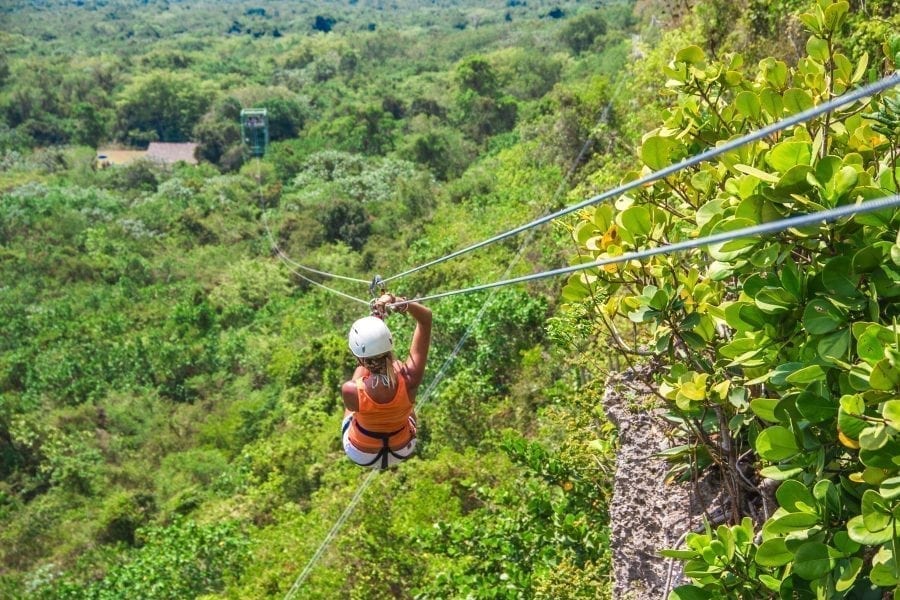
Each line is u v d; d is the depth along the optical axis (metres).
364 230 56.16
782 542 2.96
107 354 44.62
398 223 55.53
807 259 3.50
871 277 2.93
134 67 127.06
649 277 4.40
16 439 36.94
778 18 12.14
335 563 16.73
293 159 78.19
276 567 17.80
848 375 2.82
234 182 74.88
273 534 20.91
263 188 74.00
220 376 42.75
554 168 31.30
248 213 68.81
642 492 5.61
